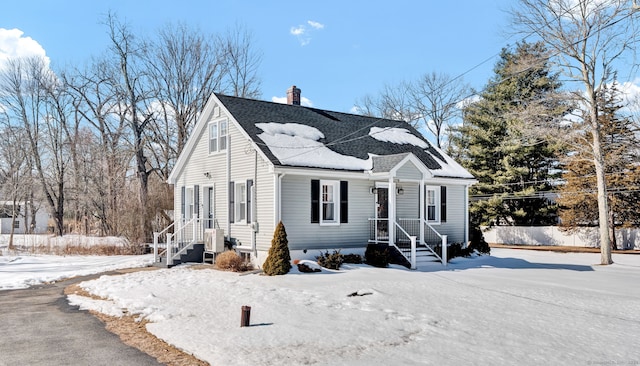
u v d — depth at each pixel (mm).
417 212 22969
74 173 43125
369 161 21328
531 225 39031
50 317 11047
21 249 30359
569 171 33219
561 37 23094
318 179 19578
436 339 8547
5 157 46281
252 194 19547
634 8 18891
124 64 34344
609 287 15367
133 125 34000
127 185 37000
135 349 8297
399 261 19672
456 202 24688
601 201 23922
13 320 10742
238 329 9203
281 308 11172
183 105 37312
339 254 18641
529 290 14352
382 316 10398
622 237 33562
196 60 37750
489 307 11578
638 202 31359
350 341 8367
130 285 14695
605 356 7590
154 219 32188
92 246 28609
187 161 24156
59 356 7898
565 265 22547
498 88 38750
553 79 36719
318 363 7148
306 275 16516
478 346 8102
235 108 21078
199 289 13742
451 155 43906
